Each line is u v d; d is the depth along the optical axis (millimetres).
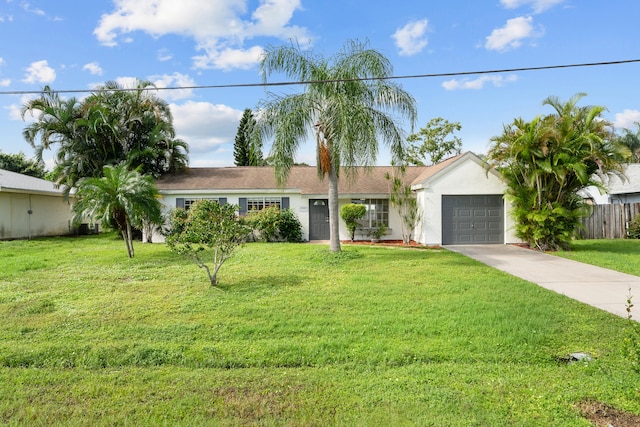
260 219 17109
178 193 18250
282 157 12164
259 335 5426
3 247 15914
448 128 31672
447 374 4156
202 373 4266
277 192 18047
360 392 3766
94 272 9984
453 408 3432
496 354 4695
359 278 9000
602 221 18516
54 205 23203
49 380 4102
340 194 17703
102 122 18469
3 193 19422
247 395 3732
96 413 3438
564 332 5406
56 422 3297
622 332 5383
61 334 5504
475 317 6012
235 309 6582
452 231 16016
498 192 15961
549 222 13680
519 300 7051
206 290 7879
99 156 19688
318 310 6527
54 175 21016
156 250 14484
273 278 9008
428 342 5066
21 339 5344
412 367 4363
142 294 7648
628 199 23016
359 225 17828
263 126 12344
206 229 8469
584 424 3150
